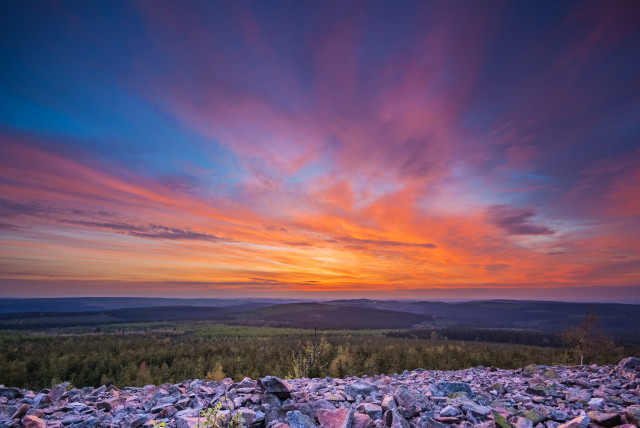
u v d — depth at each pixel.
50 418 8.11
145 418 7.48
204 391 10.41
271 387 8.29
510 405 8.54
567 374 14.20
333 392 9.73
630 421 6.44
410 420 7.16
